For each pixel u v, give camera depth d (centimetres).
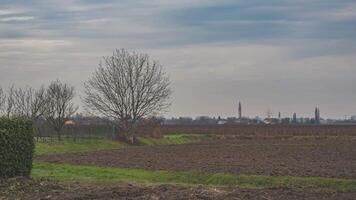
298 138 9338
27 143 3020
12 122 2923
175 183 3138
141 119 8806
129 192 2456
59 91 7956
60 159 4862
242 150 5944
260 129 11762
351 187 2905
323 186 2962
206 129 11888
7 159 2889
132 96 8712
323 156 4919
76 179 3091
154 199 2272
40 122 7850
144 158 4909
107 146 7531
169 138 9469
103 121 8956
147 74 8844
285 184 3003
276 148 6253
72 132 8588
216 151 5822
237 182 3209
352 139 8875
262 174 3381
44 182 2791
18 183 2683
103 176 3412
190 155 5241
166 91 10188
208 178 3359
